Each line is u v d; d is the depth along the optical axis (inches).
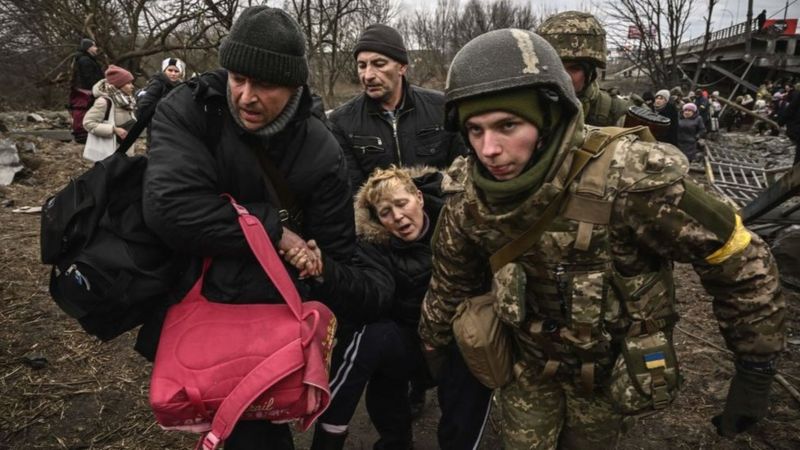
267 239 62.6
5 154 268.2
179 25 616.4
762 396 58.7
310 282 70.0
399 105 110.0
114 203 62.2
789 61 1103.6
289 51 58.9
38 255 179.3
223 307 63.2
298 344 60.9
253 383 58.9
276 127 62.6
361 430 111.4
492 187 54.0
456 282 69.4
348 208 71.6
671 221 53.1
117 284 60.2
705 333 143.9
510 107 50.8
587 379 62.1
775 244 177.3
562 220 55.2
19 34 633.0
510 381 71.0
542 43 52.4
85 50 339.0
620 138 55.2
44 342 130.8
